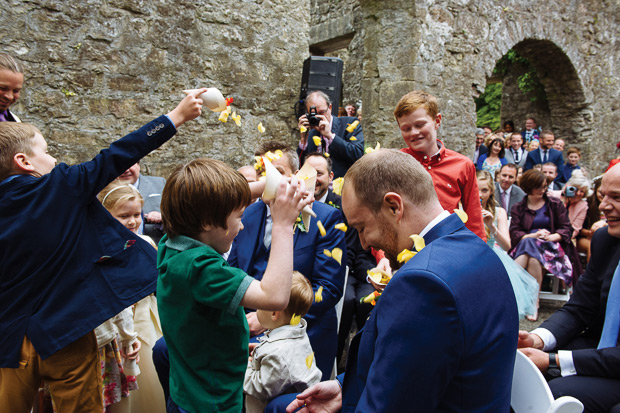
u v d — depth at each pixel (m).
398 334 1.08
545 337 2.05
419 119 2.52
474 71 7.32
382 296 1.17
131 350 2.02
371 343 1.23
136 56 4.59
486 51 7.47
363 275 3.23
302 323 2.03
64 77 4.22
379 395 1.08
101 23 4.37
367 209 1.30
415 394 1.06
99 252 1.68
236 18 5.22
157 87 4.73
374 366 1.12
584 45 9.38
